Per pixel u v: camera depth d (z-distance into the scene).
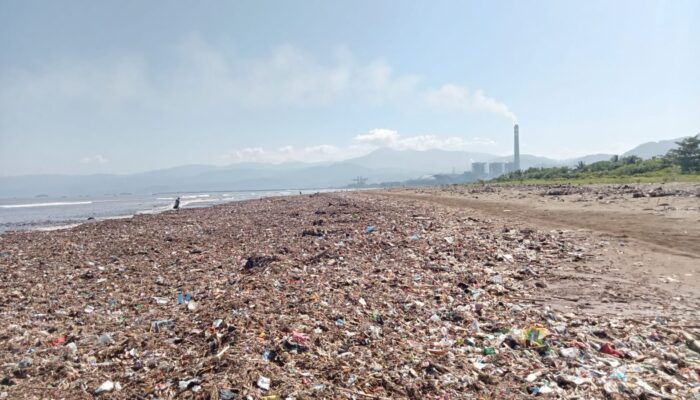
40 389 5.55
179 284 12.34
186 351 6.77
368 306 8.98
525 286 10.35
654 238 14.73
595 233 16.42
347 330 7.46
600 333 7.11
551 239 15.85
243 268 14.06
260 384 5.30
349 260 14.00
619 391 5.13
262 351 6.38
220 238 22.27
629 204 25.06
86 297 11.17
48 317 9.26
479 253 14.21
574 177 75.81
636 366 5.84
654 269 11.11
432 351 6.55
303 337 6.89
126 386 5.61
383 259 14.01
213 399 5.02
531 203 30.67
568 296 9.39
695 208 20.94
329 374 5.71
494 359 6.24
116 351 6.92
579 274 11.15
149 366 6.26
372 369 5.90
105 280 13.23
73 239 24.30
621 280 10.38
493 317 8.14
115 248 20.19
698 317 7.68
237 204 53.97
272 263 13.54
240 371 5.66
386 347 6.73
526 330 7.15
